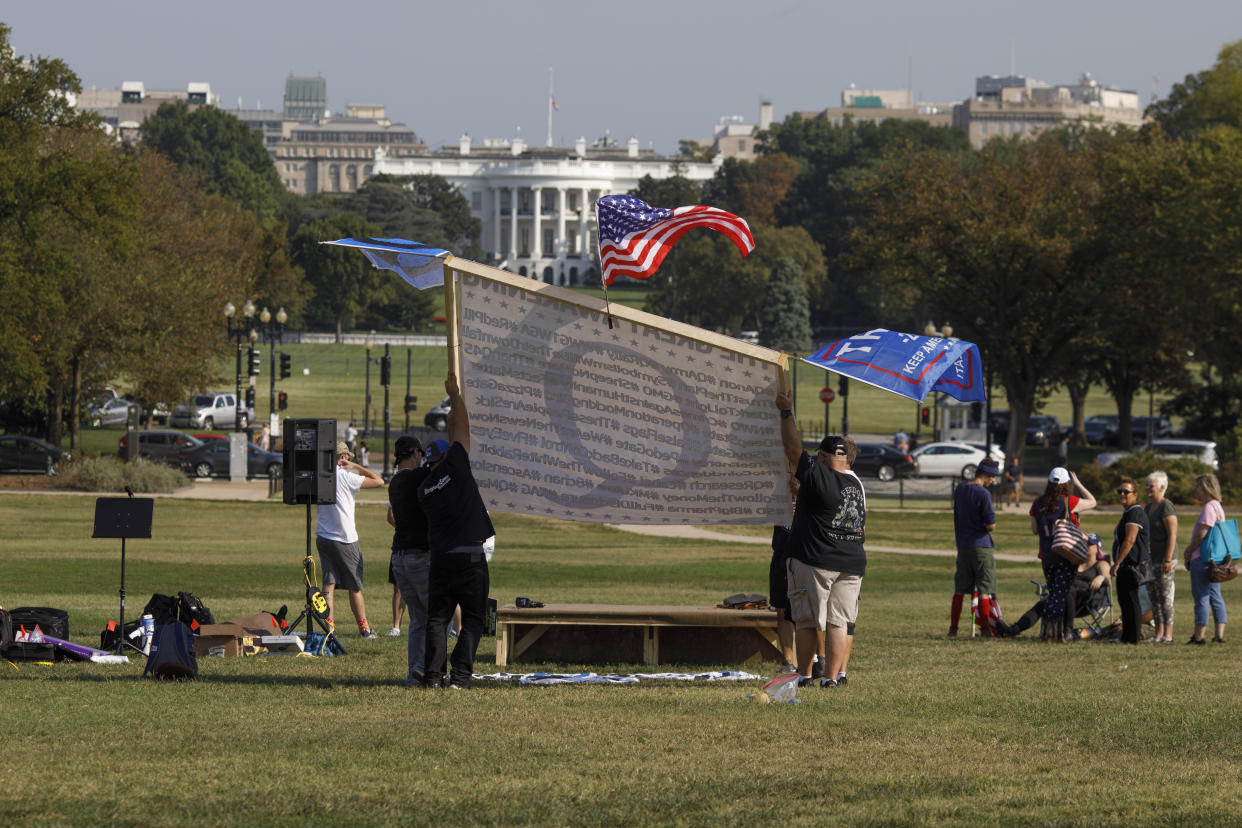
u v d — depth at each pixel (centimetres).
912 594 5531
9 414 15162
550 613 2870
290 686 2417
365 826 1445
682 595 4972
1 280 11206
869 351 2766
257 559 6356
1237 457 13388
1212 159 13312
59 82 12231
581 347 2688
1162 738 1967
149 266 13938
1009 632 3825
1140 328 14450
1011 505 11825
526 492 2689
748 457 2738
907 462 14425
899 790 1628
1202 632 3678
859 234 15150
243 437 12438
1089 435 19700
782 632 2783
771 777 1684
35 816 1462
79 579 5141
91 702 2181
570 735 1930
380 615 4138
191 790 1585
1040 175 14525
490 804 1539
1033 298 14275
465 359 2655
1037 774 1723
